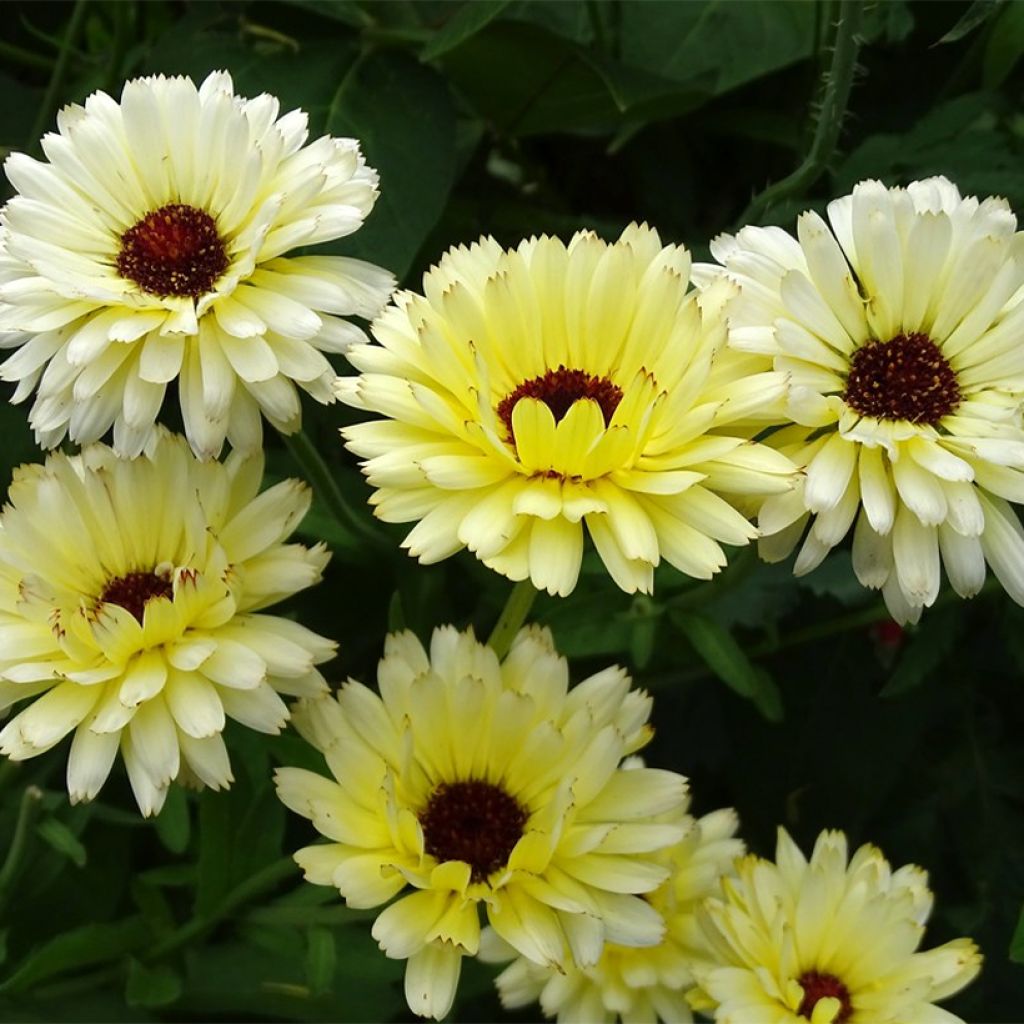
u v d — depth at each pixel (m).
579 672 0.57
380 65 0.57
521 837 0.47
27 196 0.48
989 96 0.56
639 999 0.50
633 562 0.46
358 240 0.54
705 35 0.60
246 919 0.51
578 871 0.47
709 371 0.46
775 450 0.46
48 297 0.47
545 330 0.48
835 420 0.47
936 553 0.47
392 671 0.48
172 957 0.53
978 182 0.55
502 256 0.47
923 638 0.55
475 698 0.47
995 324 0.48
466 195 0.61
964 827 0.58
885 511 0.46
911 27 0.58
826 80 0.54
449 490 0.46
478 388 0.46
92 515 0.48
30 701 0.50
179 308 0.47
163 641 0.47
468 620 0.57
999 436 0.47
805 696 0.59
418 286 0.58
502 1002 0.51
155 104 0.49
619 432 0.45
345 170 0.49
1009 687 0.60
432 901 0.46
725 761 0.59
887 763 0.58
